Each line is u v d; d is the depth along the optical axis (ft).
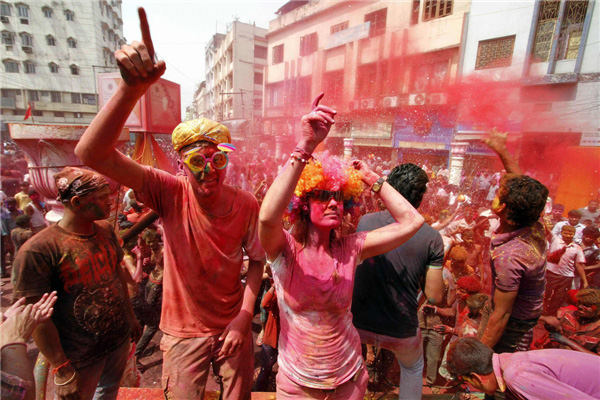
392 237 4.63
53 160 10.67
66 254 4.99
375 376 8.60
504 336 6.86
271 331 8.71
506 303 6.37
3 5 50.62
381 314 6.29
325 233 4.57
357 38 65.36
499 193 6.75
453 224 16.20
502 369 5.55
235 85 103.86
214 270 4.88
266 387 8.99
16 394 3.93
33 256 4.67
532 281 6.36
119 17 71.31
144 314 10.55
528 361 5.36
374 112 62.90
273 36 92.43
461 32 50.03
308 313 4.42
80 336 5.20
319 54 75.97
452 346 6.15
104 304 5.46
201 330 4.99
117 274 5.88
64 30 57.52
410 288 6.13
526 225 6.49
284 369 4.64
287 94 87.10
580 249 13.28
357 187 4.53
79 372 5.24
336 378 4.46
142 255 11.02
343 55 70.38
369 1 63.41
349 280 4.55
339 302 4.46
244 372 5.18
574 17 40.42
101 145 3.83
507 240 6.63
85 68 61.26
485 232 18.01
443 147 52.65
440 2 52.80
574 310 8.57
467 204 20.89
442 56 53.31
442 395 7.39
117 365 5.85
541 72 43.39
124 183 4.37
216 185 4.50
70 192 4.91
